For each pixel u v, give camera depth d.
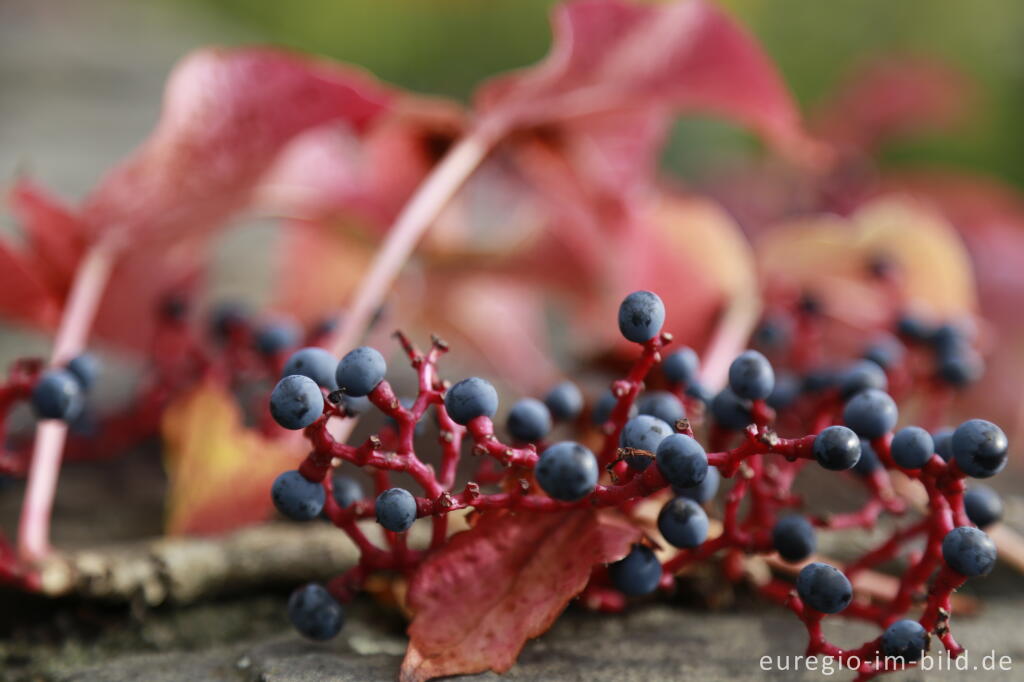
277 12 2.18
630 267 0.45
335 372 0.32
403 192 0.46
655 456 0.31
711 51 0.42
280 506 0.32
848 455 0.30
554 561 0.33
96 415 0.43
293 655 0.35
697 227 0.44
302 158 0.45
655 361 0.32
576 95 0.43
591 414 0.38
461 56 2.08
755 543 0.33
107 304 0.42
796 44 1.58
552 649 0.35
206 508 0.37
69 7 1.44
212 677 0.35
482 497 0.31
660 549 0.33
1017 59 1.39
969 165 1.30
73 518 0.42
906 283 0.46
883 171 0.93
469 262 0.51
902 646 0.31
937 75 0.92
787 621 0.36
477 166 0.44
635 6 0.42
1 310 0.41
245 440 0.37
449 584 0.33
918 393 0.41
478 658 0.32
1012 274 0.59
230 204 0.42
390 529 0.31
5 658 0.36
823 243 0.47
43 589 0.36
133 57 1.27
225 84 0.40
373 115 0.41
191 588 0.37
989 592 0.39
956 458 0.31
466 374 0.58
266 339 0.39
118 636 0.36
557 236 0.51
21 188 0.39
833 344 0.48
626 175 0.47
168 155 0.40
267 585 0.38
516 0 2.06
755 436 0.31
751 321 0.44
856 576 0.35
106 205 0.40
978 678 0.35
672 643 0.35
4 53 1.19
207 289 0.58
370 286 0.39
